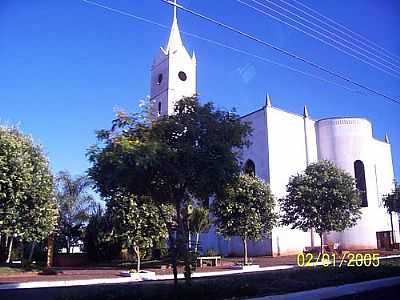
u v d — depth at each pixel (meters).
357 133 44.72
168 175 11.84
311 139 44.62
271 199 30.03
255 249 40.00
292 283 15.37
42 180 24.44
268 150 40.59
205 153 11.95
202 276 22.20
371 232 43.53
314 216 30.66
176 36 53.22
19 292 16.80
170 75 50.38
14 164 22.83
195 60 52.84
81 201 37.41
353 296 13.46
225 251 41.56
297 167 42.53
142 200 13.82
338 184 30.81
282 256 38.34
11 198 22.58
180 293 11.97
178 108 12.77
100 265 32.44
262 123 41.59
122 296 11.80
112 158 11.33
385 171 51.53
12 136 23.95
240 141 12.66
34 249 36.34
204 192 12.32
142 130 12.42
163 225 23.86
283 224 32.34
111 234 25.58
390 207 40.94
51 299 13.72
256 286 14.32
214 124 12.23
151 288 13.23
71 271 26.61
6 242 33.84
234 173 12.40
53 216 25.44
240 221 28.53
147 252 30.12
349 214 31.11
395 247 44.03
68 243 37.59
